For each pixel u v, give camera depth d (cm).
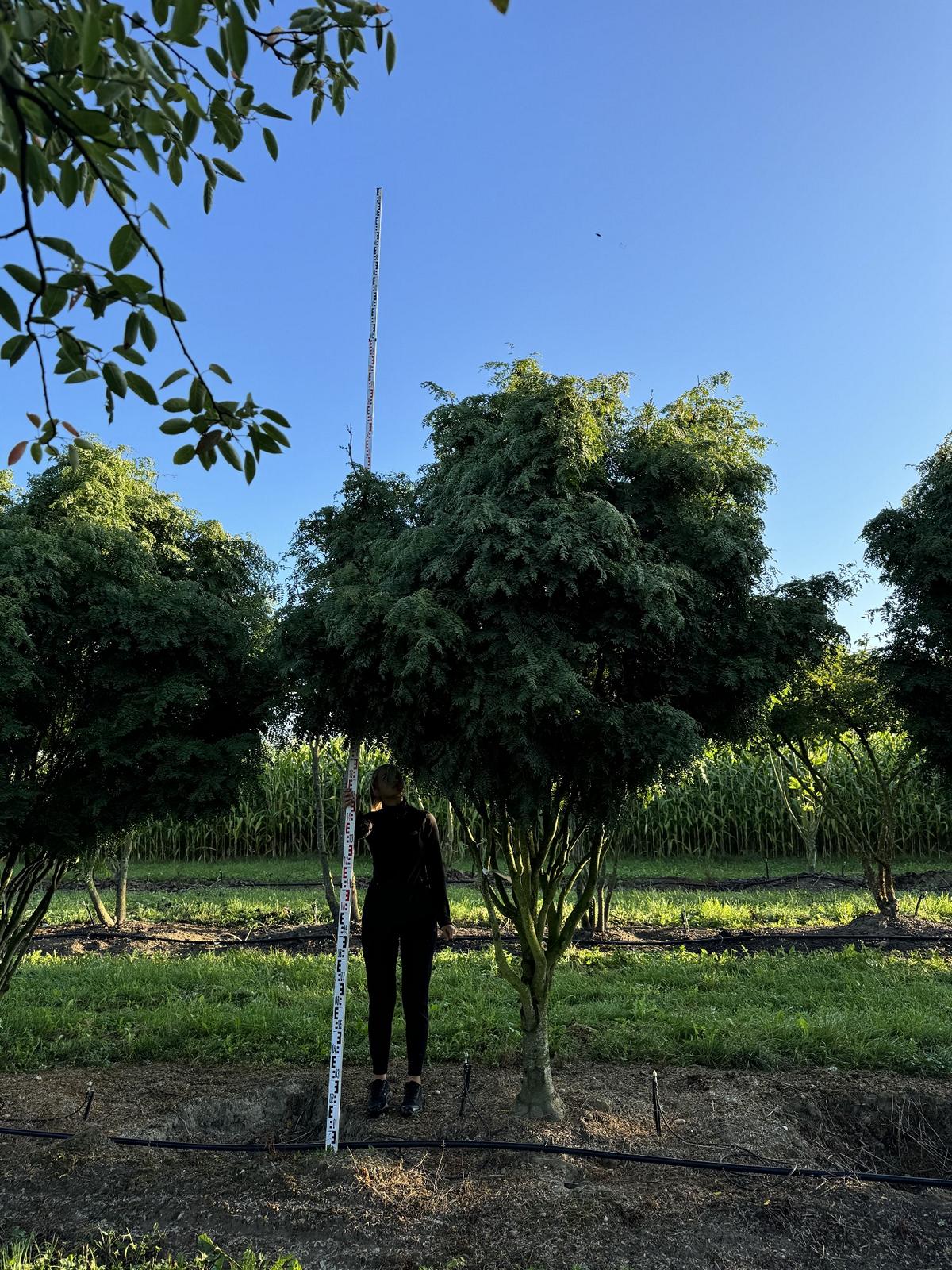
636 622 373
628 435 416
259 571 548
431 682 355
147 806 464
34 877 495
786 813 1720
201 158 189
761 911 1103
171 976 734
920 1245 319
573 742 383
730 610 413
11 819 434
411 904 450
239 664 487
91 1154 373
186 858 1745
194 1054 536
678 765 377
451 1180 358
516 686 346
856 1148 423
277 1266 289
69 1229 324
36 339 170
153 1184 350
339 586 384
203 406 192
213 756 450
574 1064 508
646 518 398
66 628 452
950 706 787
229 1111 448
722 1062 508
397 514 434
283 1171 362
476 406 415
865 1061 504
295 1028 571
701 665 404
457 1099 452
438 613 340
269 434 199
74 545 461
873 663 859
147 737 455
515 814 393
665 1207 337
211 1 165
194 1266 299
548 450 368
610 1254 307
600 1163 376
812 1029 541
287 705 457
